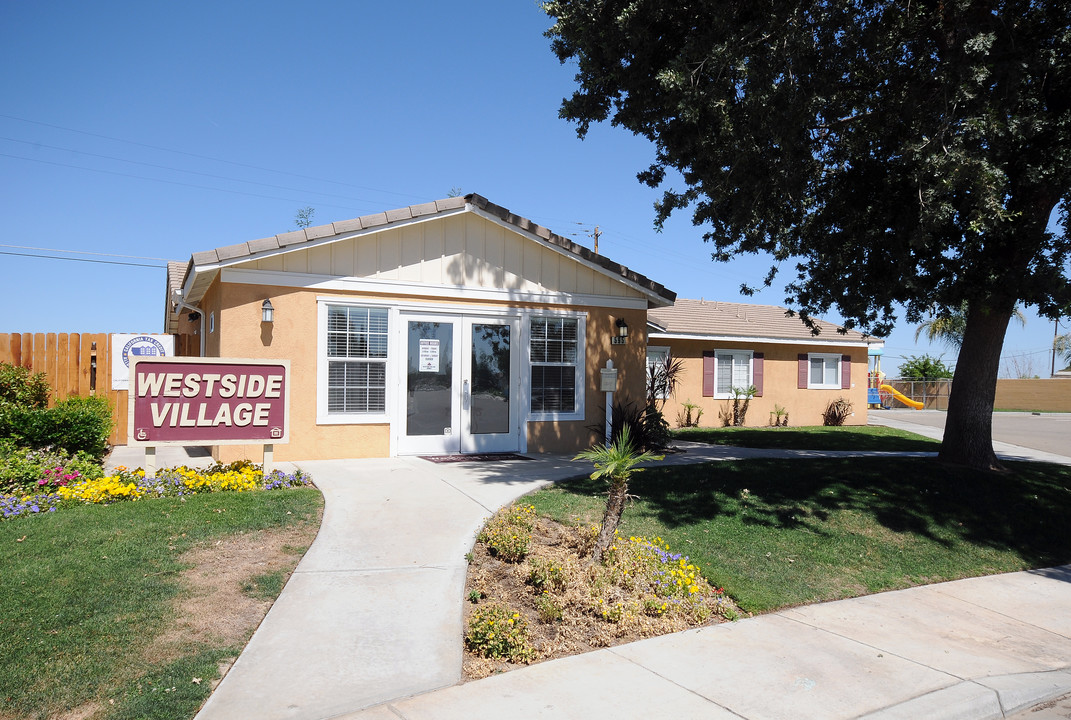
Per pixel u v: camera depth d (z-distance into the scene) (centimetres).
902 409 3841
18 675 380
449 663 442
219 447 1000
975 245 930
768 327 2336
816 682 446
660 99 980
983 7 844
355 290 1071
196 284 1078
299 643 455
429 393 1138
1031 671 490
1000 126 791
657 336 2034
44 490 755
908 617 593
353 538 653
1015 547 830
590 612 532
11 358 1273
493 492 841
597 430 1270
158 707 365
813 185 1094
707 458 1250
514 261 1205
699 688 430
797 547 742
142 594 493
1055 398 3647
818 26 877
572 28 1003
